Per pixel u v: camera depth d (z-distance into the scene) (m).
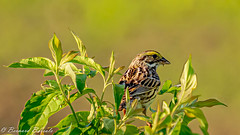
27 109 4.38
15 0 23.08
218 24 22.05
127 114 3.91
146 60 7.75
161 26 22.92
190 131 3.61
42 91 4.42
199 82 19.39
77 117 4.57
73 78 3.93
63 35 22.83
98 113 4.52
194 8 22.83
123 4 23.25
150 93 7.24
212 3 22.42
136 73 7.46
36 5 23.69
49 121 14.21
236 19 22.47
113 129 4.12
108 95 15.84
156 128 3.41
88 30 22.81
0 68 18.47
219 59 20.39
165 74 18.19
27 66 4.22
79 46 4.49
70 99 4.46
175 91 4.54
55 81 4.45
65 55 4.18
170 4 23.25
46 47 22.66
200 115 3.57
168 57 21.27
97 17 23.06
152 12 22.95
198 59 20.77
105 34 22.61
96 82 15.99
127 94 3.99
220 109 16.61
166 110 3.55
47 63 4.20
